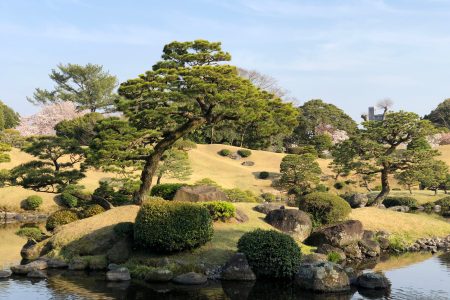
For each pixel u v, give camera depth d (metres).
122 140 18.53
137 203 19.77
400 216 25.38
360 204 36.12
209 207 18.83
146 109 18.30
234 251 16.48
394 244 22.00
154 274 14.35
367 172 30.73
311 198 22.89
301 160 44.19
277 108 19.62
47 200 35.50
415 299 12.97
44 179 21.92
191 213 15.95
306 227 20.28
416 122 28.28
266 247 15.09
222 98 17.09
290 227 19.94
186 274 14.43
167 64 18.72
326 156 63.62
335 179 49.31
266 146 67.38
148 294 12.98
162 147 19.52
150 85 17.66
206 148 60.53
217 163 55.31
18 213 33.97
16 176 21.98
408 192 45.28
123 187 22.84
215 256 16.03
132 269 15.23
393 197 39.78
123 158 19.16
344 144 29.88
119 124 18.58
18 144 46.56
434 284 14.88
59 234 18.05
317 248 19.02
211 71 17.25
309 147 59.97
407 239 22.92
